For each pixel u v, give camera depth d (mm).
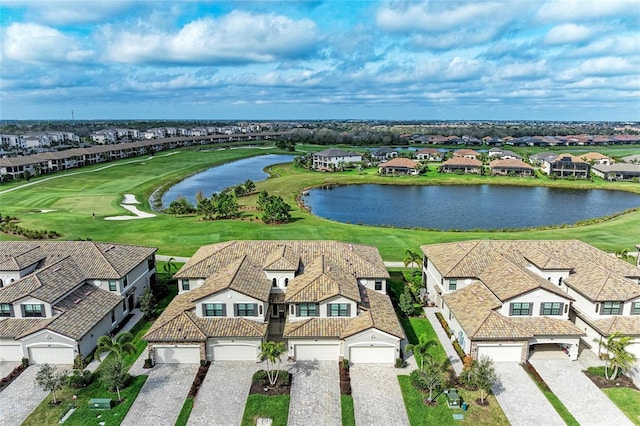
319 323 41469
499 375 38562
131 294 51406
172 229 86688
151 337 39969
